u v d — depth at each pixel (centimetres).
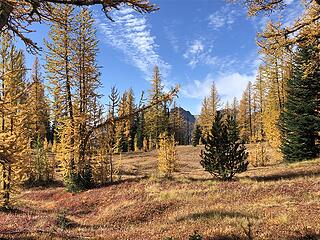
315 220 1102
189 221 1398
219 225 1202
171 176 2886
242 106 8319
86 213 2170
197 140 8638
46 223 1537
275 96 5369
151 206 1923
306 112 3192
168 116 7569
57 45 2883
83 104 2717
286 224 1107
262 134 7444
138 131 8531
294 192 1748
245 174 2822
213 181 2439
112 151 3080
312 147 3222
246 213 1393
